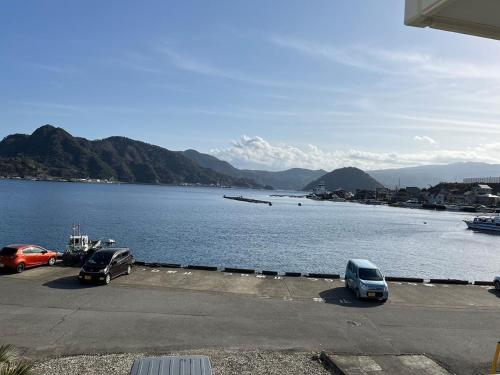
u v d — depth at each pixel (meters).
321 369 12.84
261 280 23.67
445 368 13.21
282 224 94.56
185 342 14.50
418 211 192.62
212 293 20.69
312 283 23.62
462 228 108.31
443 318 18.33
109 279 22.03
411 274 43.16
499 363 13.75
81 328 15.45
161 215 100.56
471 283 25.62
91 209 105.75
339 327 16.62
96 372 11.98
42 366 12.26
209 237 63.72
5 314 16.64
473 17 6.39
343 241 68.00
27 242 51.53
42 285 21.11
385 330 16.50
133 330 15.43
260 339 15.05
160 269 25.55
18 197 134.38
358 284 20.69
